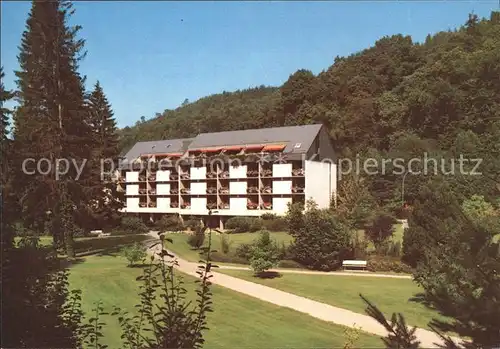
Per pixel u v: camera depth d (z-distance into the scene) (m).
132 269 23.97
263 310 15.28
